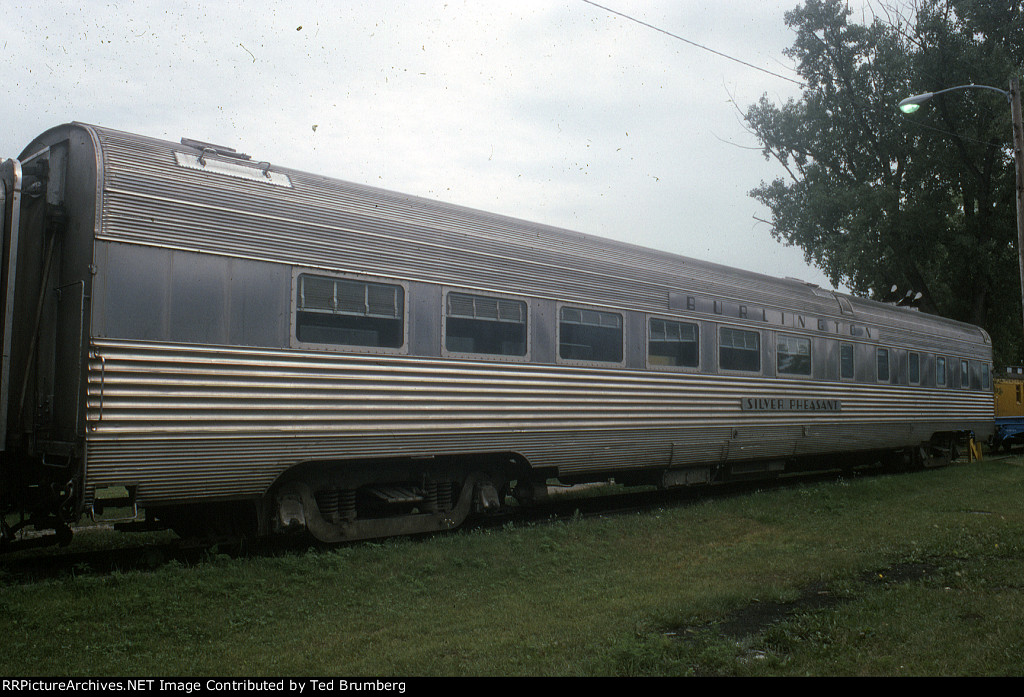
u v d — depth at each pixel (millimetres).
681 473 11656
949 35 25703
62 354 6320
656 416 10672
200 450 6562
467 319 8609
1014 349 30203
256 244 7035
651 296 10844
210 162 6996
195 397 6531
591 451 9867
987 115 25656
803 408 13406
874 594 5977
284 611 5621
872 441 15391
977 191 27516
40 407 6469
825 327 14188
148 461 6301
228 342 6773
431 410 8133
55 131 6809
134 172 6441
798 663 4469
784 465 13984
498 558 7223
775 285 13430
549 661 4492
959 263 26828
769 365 12789
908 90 26531
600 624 5207
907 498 11469
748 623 5434
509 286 9039
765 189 29812
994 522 9078
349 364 7535
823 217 27516
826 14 27734
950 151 26734
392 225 8055
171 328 6461
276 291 7121
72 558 7242
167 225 6527
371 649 4820
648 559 7422
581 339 9844
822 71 28797
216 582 6039
